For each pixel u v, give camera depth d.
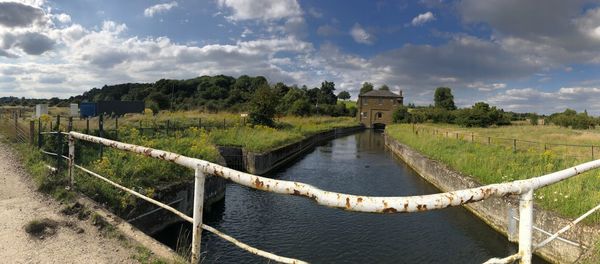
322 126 49.28
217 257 8.83
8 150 11.40
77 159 10.34
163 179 10.30
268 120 33.75
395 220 11.80
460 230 11.02
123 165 9.84
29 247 4.05
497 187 2.04
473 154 17.25
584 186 9.83
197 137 19.70
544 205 8.98
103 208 5.21
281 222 11.50
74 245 4.08
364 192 16.33
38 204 5.49
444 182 16.09
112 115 27.94
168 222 9.77
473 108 50.94
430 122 64.19
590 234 7.23
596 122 46.31
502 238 10.39
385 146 38.16
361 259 9.16
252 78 81.94
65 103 70.25
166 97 68.81
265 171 20.80
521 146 20.97
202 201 3.03
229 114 37.53
